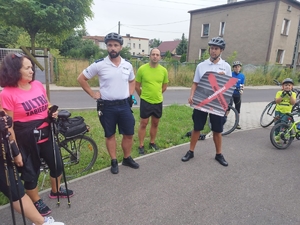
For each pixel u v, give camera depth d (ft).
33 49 16.16
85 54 102.89
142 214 8.77
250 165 12.89
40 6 24.82
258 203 9.58
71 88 41.63
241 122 22.24
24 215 7.18
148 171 11.92
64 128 10.18
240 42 80.07
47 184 10.58
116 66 10.73
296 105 17.03
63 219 8.40
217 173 11.90
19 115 7.43
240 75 20.25
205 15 89.04
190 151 13.38
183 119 21.85
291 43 77.92
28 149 7.73
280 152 14.84
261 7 73.05
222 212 8.98
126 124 11.46
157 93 13.42
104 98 10.96
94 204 9.26
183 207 9.21
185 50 158.61
